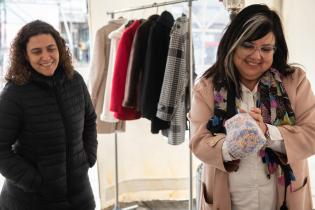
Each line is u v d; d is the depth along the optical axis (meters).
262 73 1.15
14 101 1.34
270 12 1.10
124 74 2.15
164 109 1.89
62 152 1.43
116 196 2.75
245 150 0.97
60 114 1.42
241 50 1.09
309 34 2.48
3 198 1.49
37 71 1.40
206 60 3.01
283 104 1.12
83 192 1.55
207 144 1.08
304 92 1.13
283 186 1.12
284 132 1.05
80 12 3.02
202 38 2.99
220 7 2.97
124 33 2.14
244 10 1.10
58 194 1.44
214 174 1.16
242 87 1.16
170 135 1.94
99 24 2.61
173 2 2.03
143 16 2.71
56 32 1.47
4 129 1.33
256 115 1.05
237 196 1.17
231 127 1.02
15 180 1.36
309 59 2.50
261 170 1.13
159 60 2.00
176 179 3.02
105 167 2.85
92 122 1.70
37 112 1.37
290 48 2.49
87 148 1.67
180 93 1.90
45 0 2.95
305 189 1.16
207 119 1.15
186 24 1.90
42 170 1.39
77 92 1.53
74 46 3.02
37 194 1.42
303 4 2.46
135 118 2.23
